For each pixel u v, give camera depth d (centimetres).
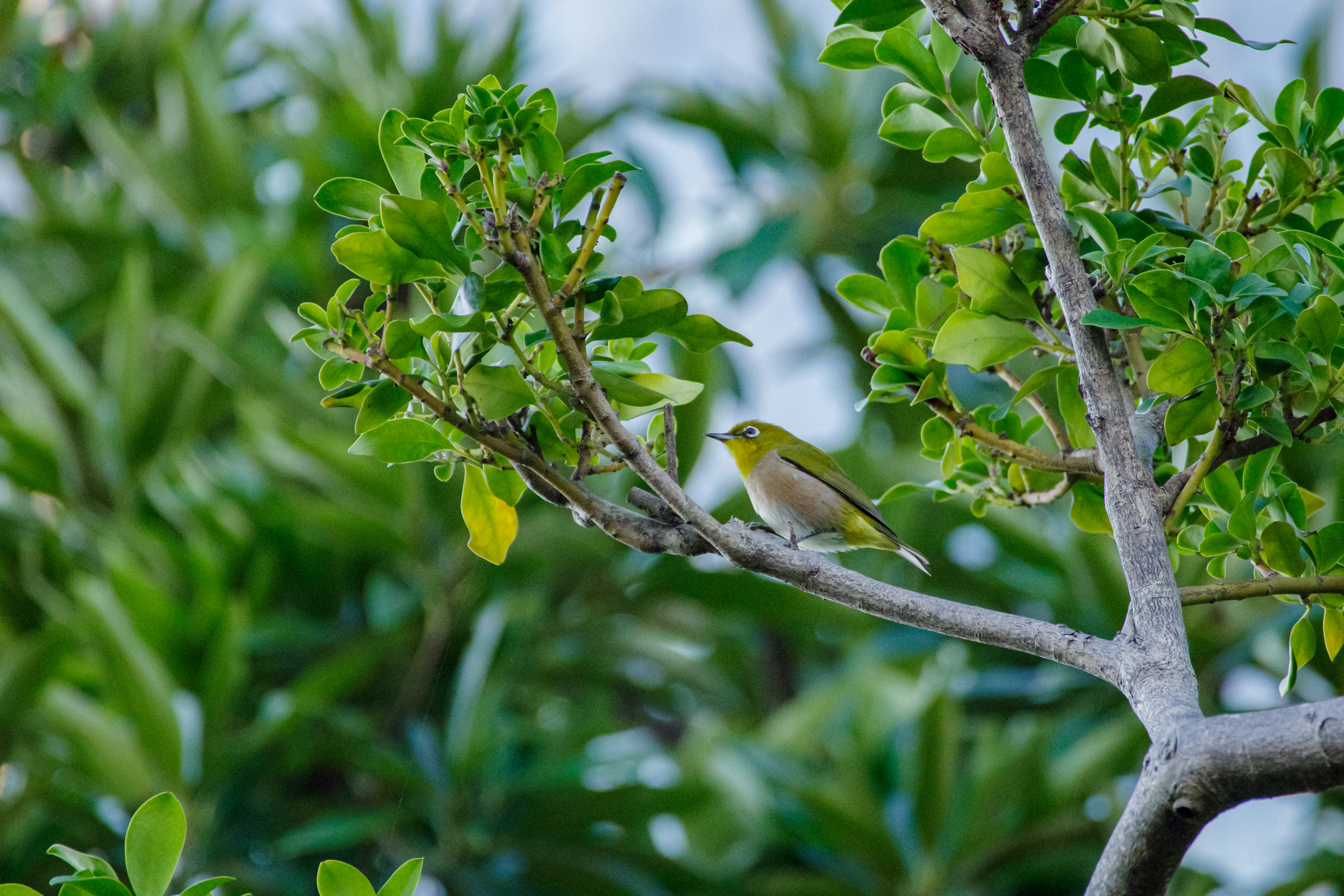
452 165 286
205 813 364
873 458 404
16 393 416
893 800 383
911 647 407
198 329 414
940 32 296
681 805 368
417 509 397
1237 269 290
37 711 349
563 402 292
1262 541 290
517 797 370
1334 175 294
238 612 350
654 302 287
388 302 287
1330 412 289
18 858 354
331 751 366
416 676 399
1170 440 289
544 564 397
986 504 301
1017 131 288
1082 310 286
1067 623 391
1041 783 358
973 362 292
